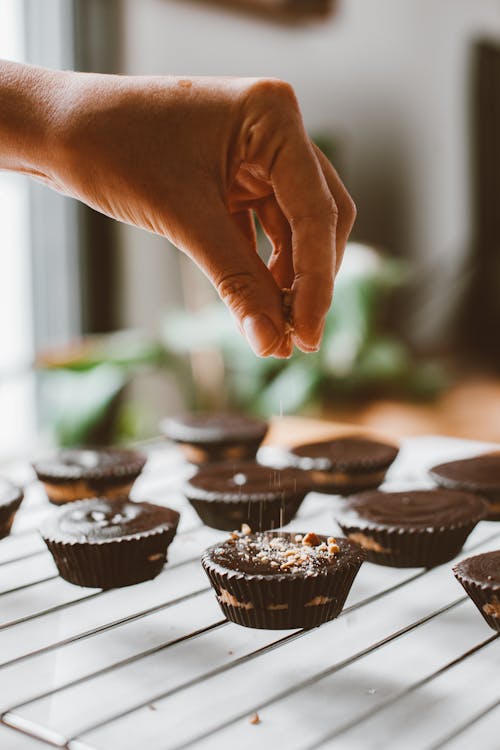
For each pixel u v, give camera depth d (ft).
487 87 6.16
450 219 6.23
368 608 1.67
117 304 4.01
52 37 3.68
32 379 3.74
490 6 6.37
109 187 1.55
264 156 1.55
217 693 1.47
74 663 1.54
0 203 3.66
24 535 1.91
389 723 1.40
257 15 4.50
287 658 1.54
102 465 2.08
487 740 1.37
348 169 5.27
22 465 2.27
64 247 3.86
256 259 1.54
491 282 6.32
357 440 2.27
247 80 1.56
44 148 1.58
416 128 5.83
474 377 5.59
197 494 1.96
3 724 1.40
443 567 1.81
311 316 1.54
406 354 5.51
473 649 1.52
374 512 1.89
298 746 1.37
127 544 1.73
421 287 6.00
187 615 1.66
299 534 1.79
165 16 4.04
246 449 2.24
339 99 5.20
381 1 5.41
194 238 1.53
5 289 3.73
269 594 1.64
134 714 1.42
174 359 4.14
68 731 1.39
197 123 1.54
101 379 3.26
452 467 2.09
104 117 1.55
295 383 3.97
